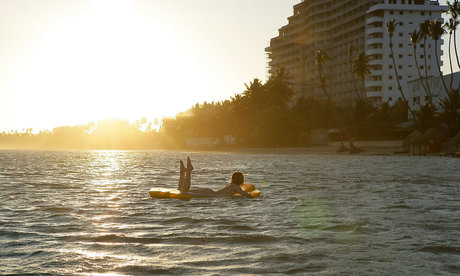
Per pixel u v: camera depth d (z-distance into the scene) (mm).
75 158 60031
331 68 151000
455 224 8125
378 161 45625
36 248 6227
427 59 129750
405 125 83812
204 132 154750
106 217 9070
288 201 11758
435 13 129125
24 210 10031
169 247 6297
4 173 24328
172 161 48344
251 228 7781
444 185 16781
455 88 86125
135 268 5195
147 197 12719
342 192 14125
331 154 83625
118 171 27406
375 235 7113
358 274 4945
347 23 143875
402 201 11680
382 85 128250
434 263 5398
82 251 6047
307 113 113312
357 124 89062
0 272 5023
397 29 127812
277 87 121750
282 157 64312
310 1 155000
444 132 68750
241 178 13297
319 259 5590
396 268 5176
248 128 124812
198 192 12617
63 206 10742
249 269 5145
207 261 5508
